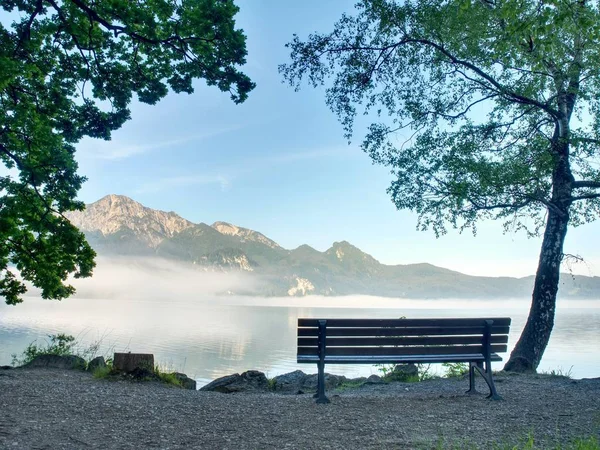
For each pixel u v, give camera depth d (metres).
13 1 13.35
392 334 6.86
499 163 12.27
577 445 4.11
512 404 6.40
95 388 7.02
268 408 6.07
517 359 10.48
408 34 12.70
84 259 16.89
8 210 14.99
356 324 6.79
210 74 13.41
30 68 12.88
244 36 13.09
